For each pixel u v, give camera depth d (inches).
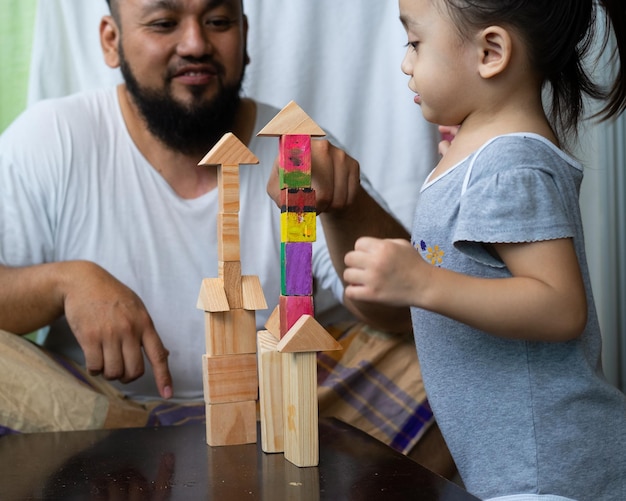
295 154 40.3
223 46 69.8
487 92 42.8
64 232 71.4
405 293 37.3
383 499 36.5
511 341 41.9
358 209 61.3
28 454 43.9
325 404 63.9
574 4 42.1
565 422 41.5
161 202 72.1
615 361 78.6
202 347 71.7
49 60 75.7
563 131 48.1
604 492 41.9
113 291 61.6
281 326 41.7
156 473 40.4
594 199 78.9
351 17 77.4
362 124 78.5
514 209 38.6
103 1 75.6
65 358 66.8
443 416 44.1
